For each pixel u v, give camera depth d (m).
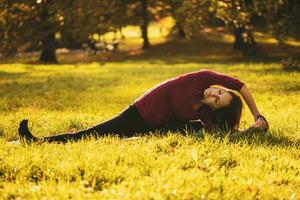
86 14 43.75
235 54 44.94
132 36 70.31
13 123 9.75
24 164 5.90
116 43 56.38
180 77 7.55
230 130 7.43
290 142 7.47
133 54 51.81
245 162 6.01
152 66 34.75
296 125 8.72
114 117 7.54
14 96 16.88
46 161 6.05
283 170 5.84
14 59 49.59
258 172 5.63
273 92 15.73
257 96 14.68
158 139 7.05
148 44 54.56
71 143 7.08
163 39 58.22
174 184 4.91
